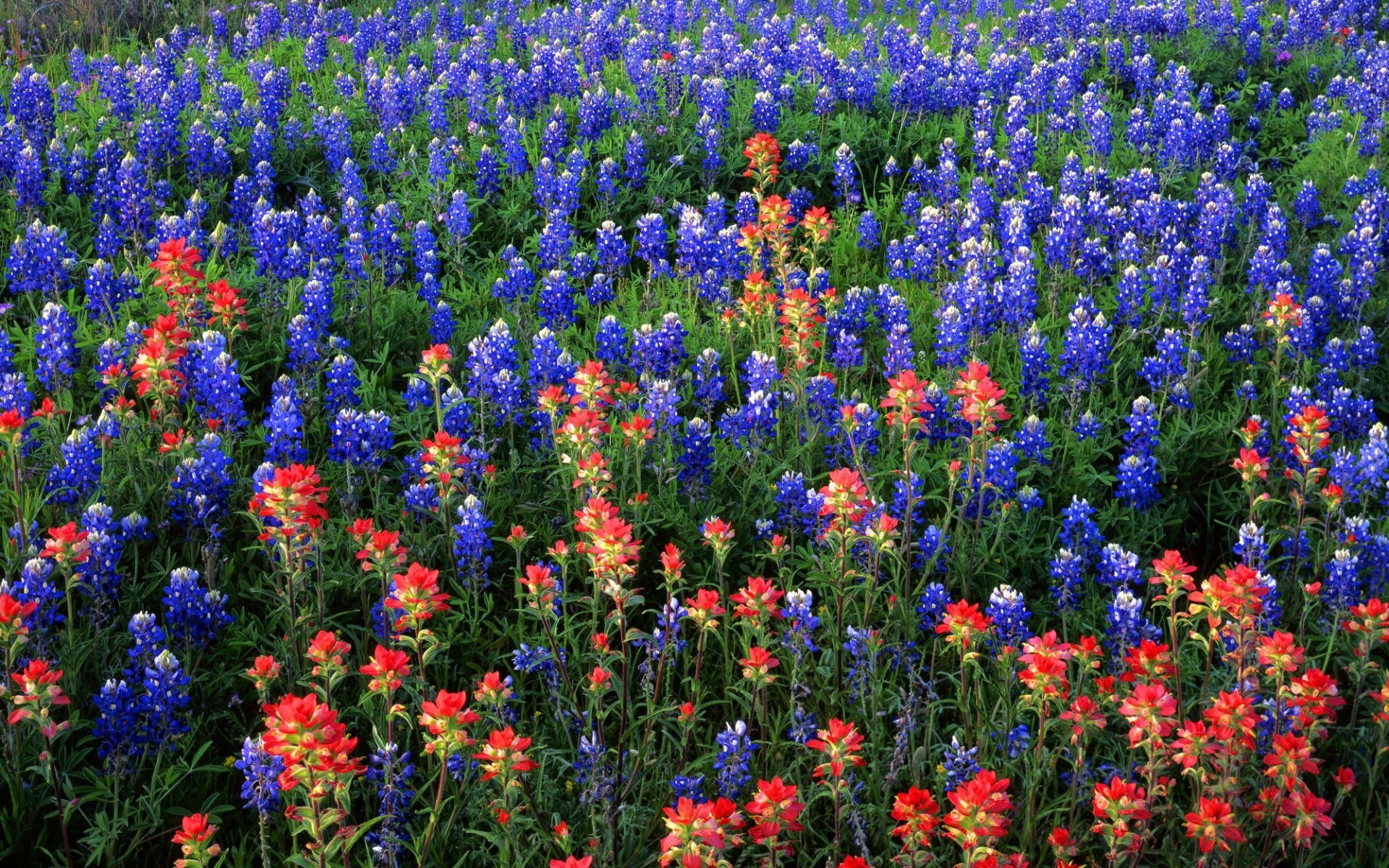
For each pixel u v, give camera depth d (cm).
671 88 1198
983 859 339
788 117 1203
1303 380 721
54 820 427
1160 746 371
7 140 963
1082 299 757
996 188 1051
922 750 437
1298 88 1442
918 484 579
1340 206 1045
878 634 492
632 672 496
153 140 1018
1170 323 827
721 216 952
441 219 954
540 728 478
